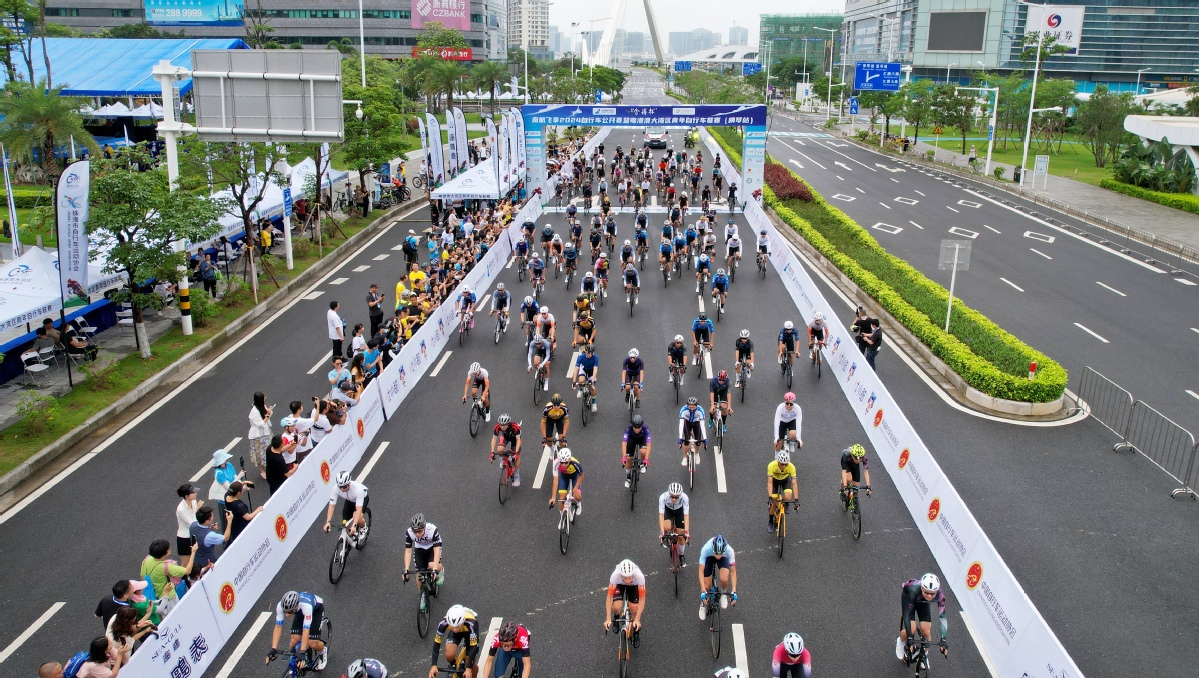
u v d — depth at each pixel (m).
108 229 20.20
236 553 11.39
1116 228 37.84
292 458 14.20
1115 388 19.31
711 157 63.12
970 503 14.41
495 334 22.86
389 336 20.27
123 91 52.25
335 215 39.78
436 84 83.56
